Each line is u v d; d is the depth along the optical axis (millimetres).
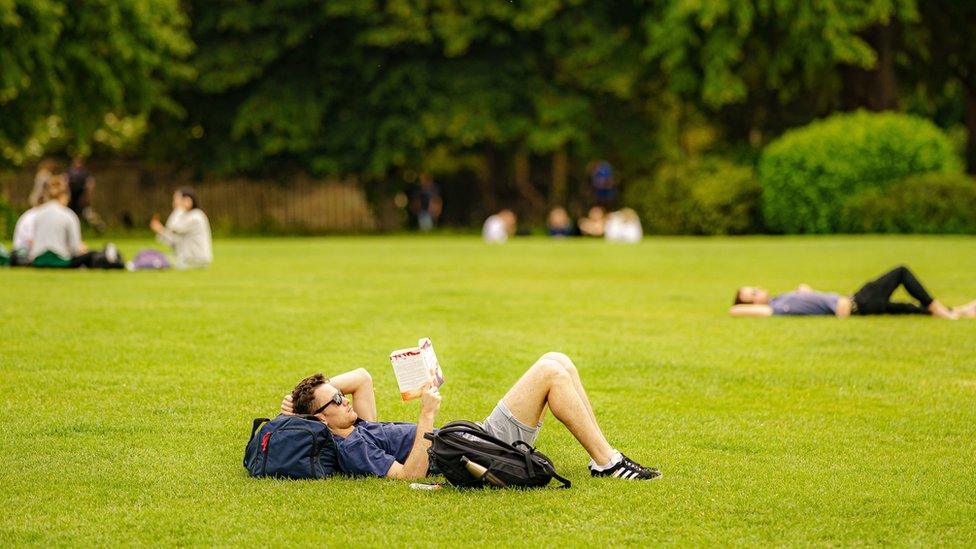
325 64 62625
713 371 15656
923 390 14445
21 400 13266
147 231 61875
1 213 48375
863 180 51969
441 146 66625
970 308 20891
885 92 60219
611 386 14688
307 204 70062
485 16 61031
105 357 15969
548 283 27594
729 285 27188
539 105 61312
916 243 39906
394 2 59906
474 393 14250
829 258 34562
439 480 10094
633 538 8594
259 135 63125
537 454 9883
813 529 8828
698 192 56281
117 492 9695
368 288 25750
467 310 21875
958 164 52906
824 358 16672
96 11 51031
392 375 15281
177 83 61156
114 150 69938
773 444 11617
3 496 9578
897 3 55625
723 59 56438
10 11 45094
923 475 10422
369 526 8828
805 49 57281
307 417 10336
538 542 8492
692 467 10664
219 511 9172
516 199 70812
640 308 22516
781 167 53500
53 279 26234
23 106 51344
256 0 62031
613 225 48969
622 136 64938
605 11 62875
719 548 8398
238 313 20594
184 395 13680
